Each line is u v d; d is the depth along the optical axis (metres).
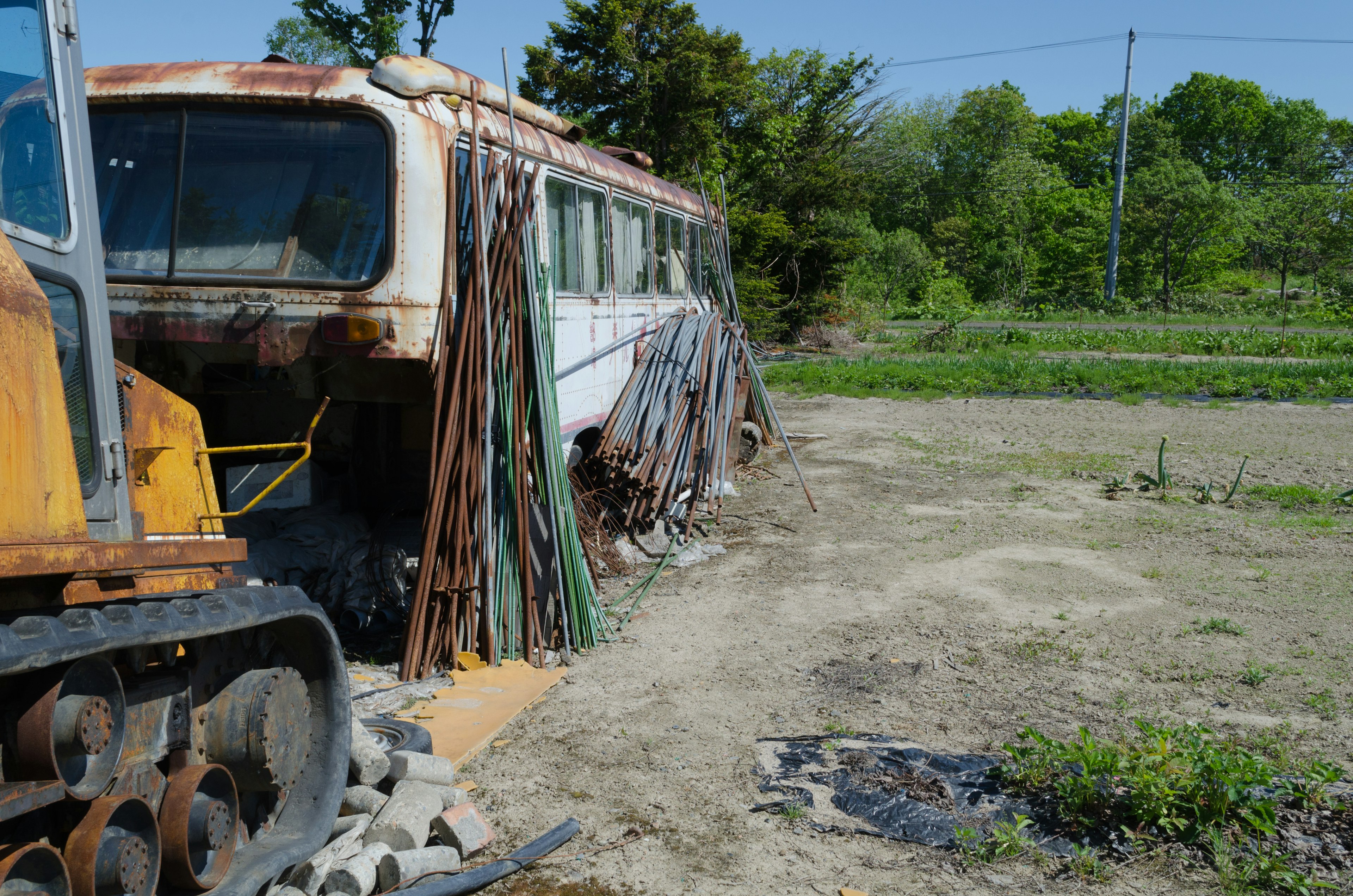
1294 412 18.30
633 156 11.84
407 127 6.07
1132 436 15.73
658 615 7.32
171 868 3.01
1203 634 6.66
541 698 5.74
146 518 3.44
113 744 2.77
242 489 7.12
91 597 2.73
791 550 9.17
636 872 3.93
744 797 4.53
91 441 2.86
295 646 3.86
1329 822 4.11
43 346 2.53
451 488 6.23
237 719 3.36
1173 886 3.74
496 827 4.29
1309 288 68.25
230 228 6.12
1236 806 4.12
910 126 77.31
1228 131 93.06
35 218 2.66
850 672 6.09
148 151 6.18
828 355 32.75
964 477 12.64
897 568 8.49
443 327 6.08
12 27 2.58
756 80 36.06
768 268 32.69
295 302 5.97
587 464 9.11
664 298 11.87
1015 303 64.00
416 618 6.07
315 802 3.78
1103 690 5.73
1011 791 4.47
